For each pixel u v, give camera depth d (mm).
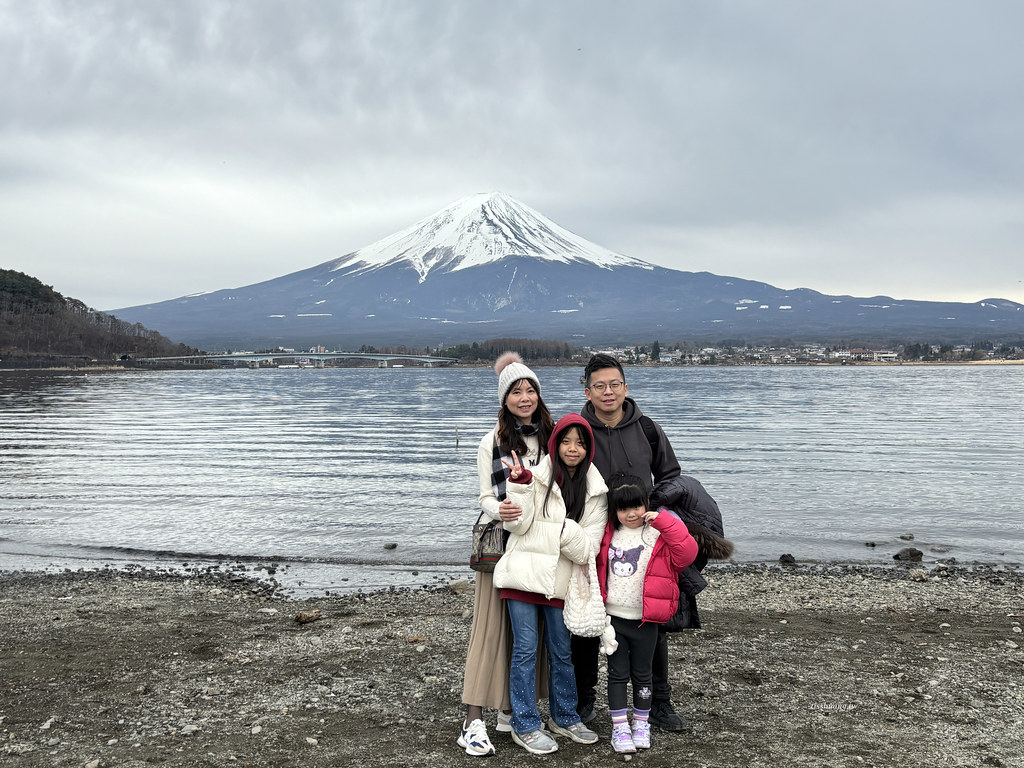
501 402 4816
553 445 4707
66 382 126688
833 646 7117
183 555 12039
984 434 36250
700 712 5434
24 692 5926
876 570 11180
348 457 27266
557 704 4891
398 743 4941
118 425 43875
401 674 6352
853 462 24906
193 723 5285
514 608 4738
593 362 4922
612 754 4730
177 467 23859
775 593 9617
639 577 4723
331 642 7336
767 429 39656
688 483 4934
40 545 12727
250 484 19984
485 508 4742
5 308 192625
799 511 16016
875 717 5309
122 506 16500
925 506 16609
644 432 4980
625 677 4801
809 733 5039
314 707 5594
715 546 4824
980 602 9156
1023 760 4598
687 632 7652
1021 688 5863
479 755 4699
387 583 10320
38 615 8539
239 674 6375
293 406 67250
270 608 8844
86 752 4828
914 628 7859
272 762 4672
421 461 25984
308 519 15102
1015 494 18250
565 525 4648
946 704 5535
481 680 4770
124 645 7285
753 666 6504
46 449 29672
